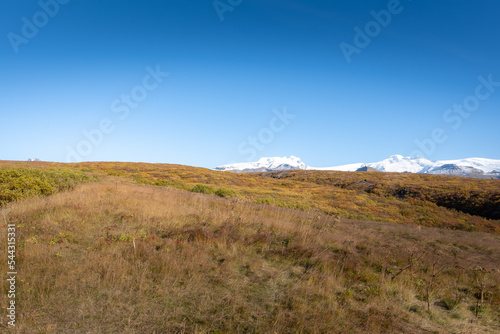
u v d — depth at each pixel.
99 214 8.94
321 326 3.77
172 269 5.17
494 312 4.71
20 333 3.30
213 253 6.32
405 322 4.14
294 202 29.14
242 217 9.94
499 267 7.36
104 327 3.53
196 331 3.48
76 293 4.23
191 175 49.12
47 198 10.58
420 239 10.95
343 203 33.56
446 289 5.47
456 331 4.04
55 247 5.96
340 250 7.45
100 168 49.19
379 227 13.62
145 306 4.03
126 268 5.07
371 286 5.24
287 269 5.82
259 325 3.73
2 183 10.96
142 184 26.94
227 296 4.45
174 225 8.38
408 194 42.06
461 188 40.03
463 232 16.05
